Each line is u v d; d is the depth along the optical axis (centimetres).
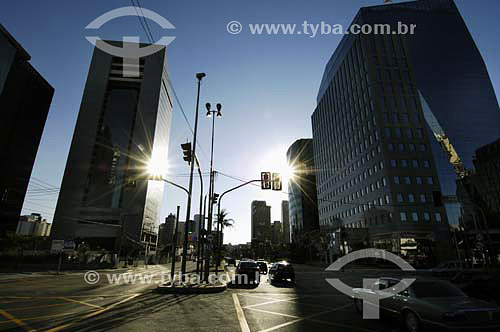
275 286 1866
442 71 6297
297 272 3541
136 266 5119
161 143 9300
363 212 6250
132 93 9025
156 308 1033
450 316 609
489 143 5741
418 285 756
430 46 6525
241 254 13962
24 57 5191
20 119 5197
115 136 8450
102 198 7750
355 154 6781
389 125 5794
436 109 5956
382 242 5447
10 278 2361
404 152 5603
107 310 988
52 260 3800
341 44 7862
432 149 5650
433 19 6819
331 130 8400
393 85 6128
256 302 1203
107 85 8994
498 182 5347
